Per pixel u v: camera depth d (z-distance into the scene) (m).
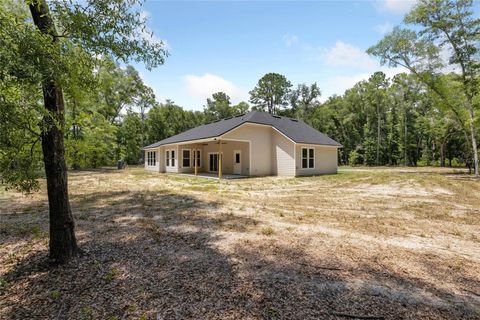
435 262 3.47
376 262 3.46
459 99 18.19
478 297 2.62
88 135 14.14
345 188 11.16
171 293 2.71
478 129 17.70
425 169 25.75
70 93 3.33
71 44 2.89
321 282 2.92
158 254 3.77
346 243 4.20
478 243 4.23
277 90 46.44
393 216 6.10
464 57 16.06
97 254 3.76
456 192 9.73
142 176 17.77
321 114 40.91
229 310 2.40
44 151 3.43
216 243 4.23
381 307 2.43
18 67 2.33
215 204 7.58
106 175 18.64
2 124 2.60
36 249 4.00
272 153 18.44
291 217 6.00
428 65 18.08
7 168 3.61
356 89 38.94
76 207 7.21
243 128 16.77
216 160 20.84
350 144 38.22
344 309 2.40
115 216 6.12
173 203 7.75
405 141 33.88
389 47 18.48
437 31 16.62
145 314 2.36
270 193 9.84
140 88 31.77
